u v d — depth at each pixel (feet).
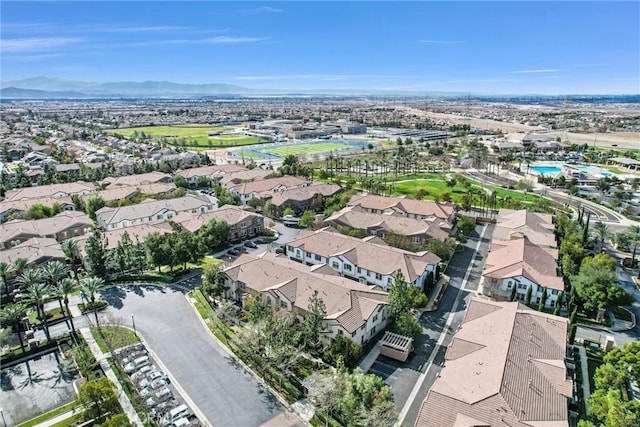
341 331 197.06
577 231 344.28
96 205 408.87
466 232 372.58
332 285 222.28
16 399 172.14
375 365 190.90
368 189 511.81
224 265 276.21
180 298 252.42
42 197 426.92
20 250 281.13
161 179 533.55
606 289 231.09
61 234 343.26
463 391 146.72
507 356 158.61
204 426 154.30
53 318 228.63
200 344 205.36
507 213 389.60
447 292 264.72
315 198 447.83
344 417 156.87
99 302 243.19
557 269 279.90
